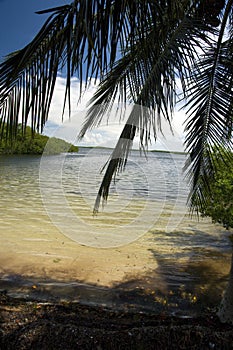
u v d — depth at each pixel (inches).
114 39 69.6
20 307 143.8
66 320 132.9
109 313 144.0
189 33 94.5
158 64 93.5
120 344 114.3
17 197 468.4
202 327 124.3
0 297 154.7
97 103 114.0
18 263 205.2
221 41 104.4
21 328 122.5
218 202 192.2
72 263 209.3
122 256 229.8
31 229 293.3
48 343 114.4
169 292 170.4
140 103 97.9
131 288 173.5
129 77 106.1
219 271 206.7
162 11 80.0
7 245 243.3
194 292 171.2
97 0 61.9
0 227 299.7
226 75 106.5
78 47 67.4
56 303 151.8
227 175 182.1
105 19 65.9
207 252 249.0
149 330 120.9
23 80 73.4
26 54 67.1
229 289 134.2
